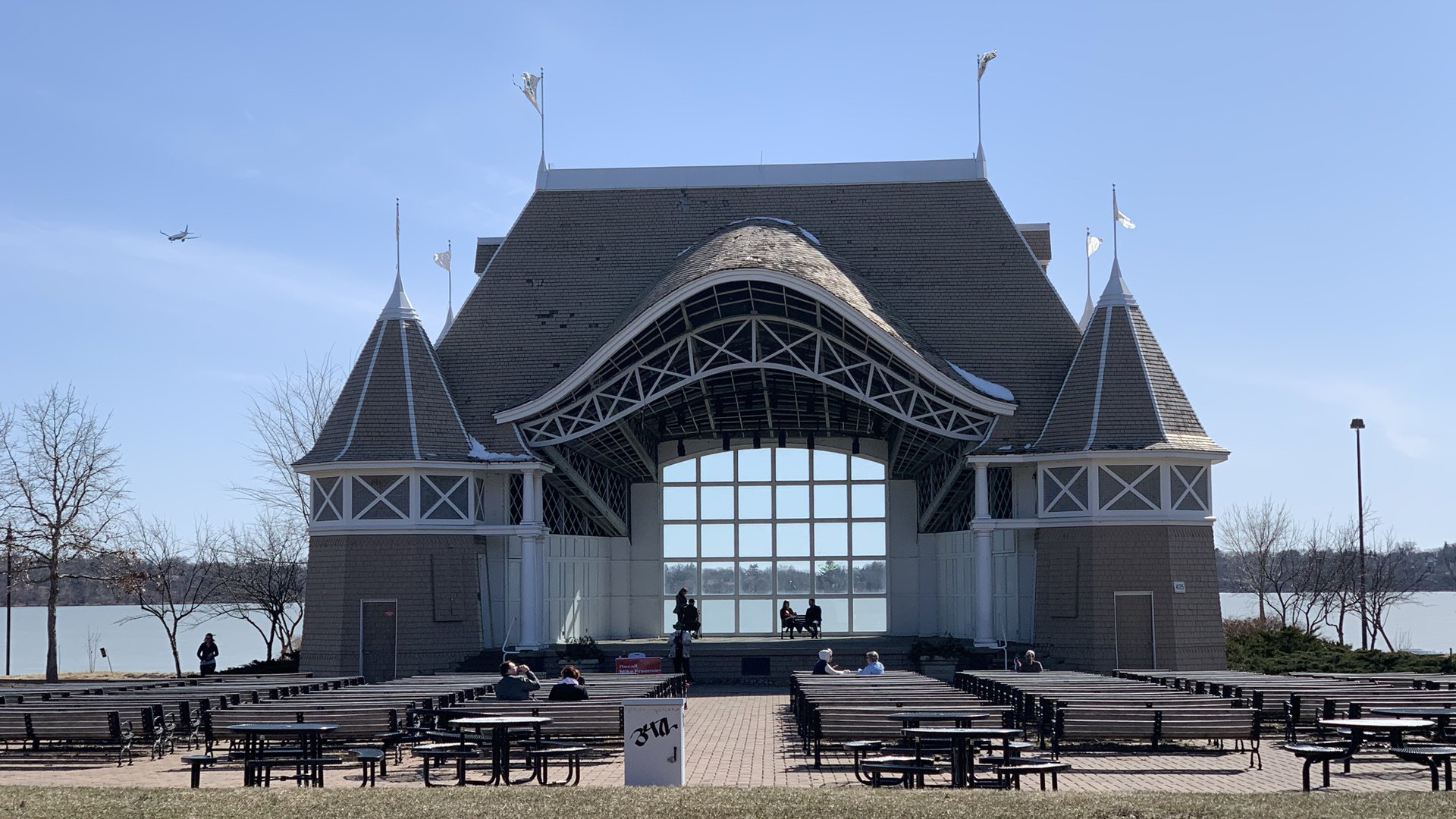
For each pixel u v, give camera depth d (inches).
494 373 1724.9
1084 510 1529.3
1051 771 688.4
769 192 1878.7
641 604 2025.1
